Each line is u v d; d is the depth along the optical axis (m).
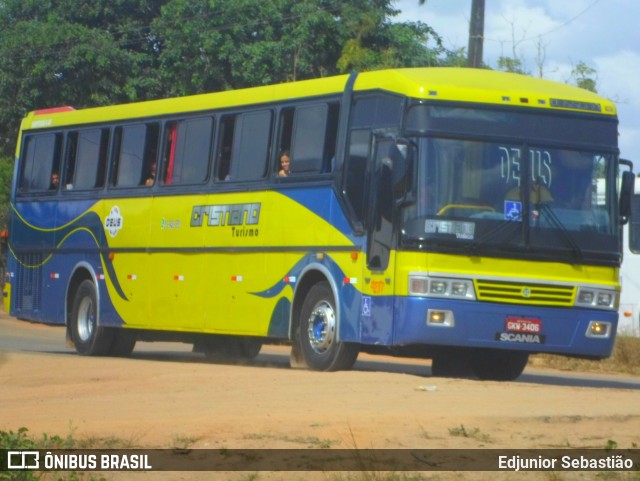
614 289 18.64
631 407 14.38
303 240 19.83
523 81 19.08
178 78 48.41
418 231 17.69
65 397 15.85
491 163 18.11
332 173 19.34
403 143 17.81
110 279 24.62
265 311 20.61
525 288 18.03
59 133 26.66
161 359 25.20
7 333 38.12
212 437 12.11
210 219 22.05
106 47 48.56
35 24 49.53
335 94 19.61
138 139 24.30
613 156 18.89
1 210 47.78
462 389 15.93
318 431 12.34
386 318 17.92
